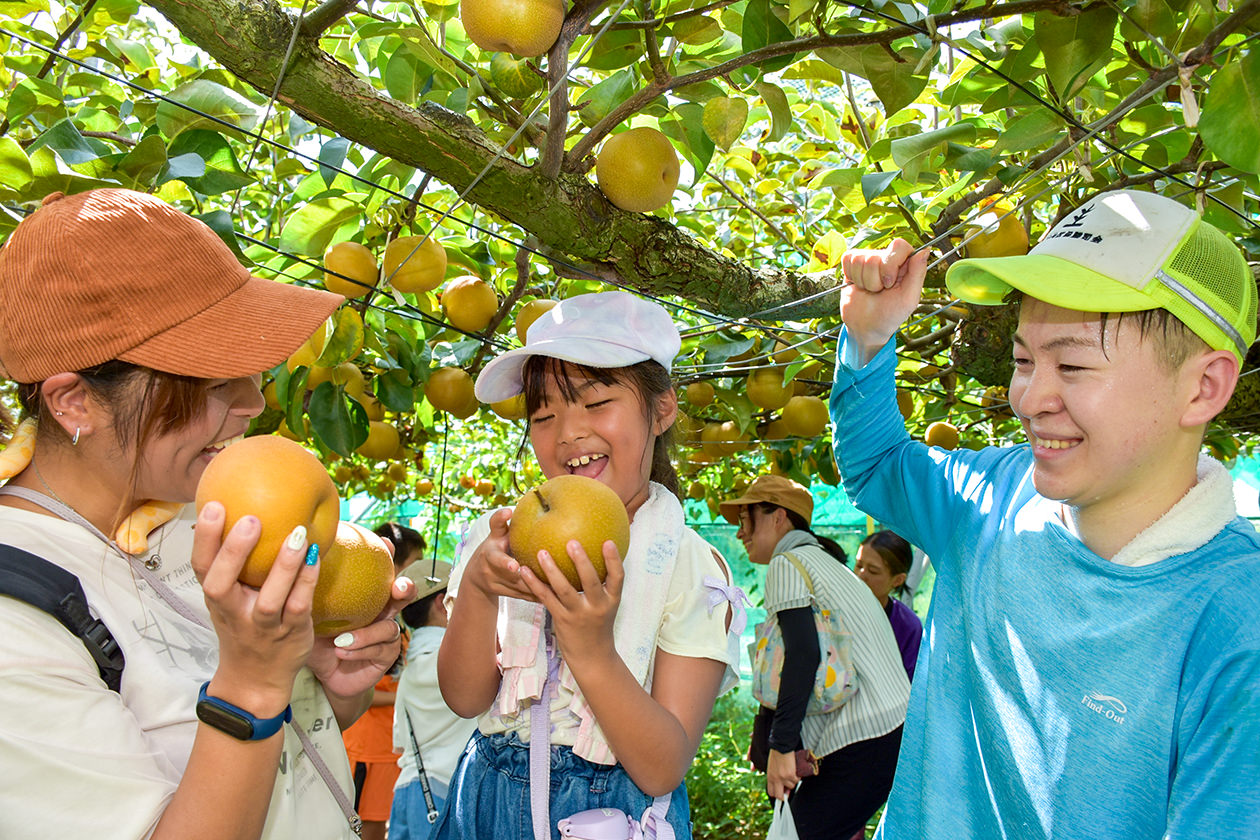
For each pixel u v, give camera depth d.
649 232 2.17
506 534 1.41
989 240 2.34
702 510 9.91
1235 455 4.45
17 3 2.26
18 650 1.01
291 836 1.28
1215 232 1.22
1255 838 1.01
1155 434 1.18
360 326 2.35
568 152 1.99
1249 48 1.48
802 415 3.33
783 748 3.36
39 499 1.16
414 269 2.28
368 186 2.21
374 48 2.41
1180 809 1.08
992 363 2.90
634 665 1.48
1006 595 1.33
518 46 1.64
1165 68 1.58
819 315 2.51
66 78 2.41
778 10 1.84
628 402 1.70
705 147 2.06
